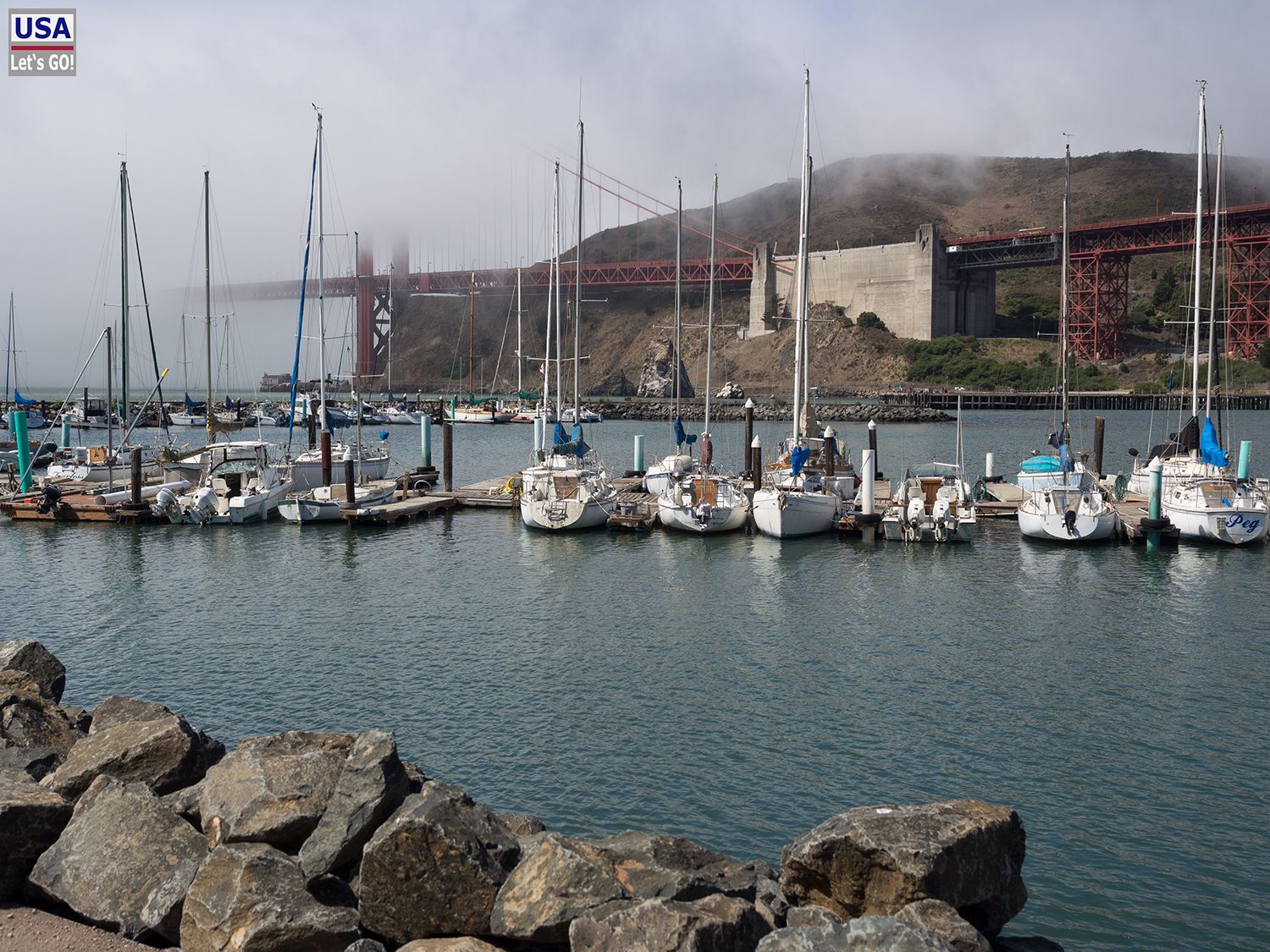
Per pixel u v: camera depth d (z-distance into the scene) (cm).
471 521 4506
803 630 2700
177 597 3088
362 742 1070
